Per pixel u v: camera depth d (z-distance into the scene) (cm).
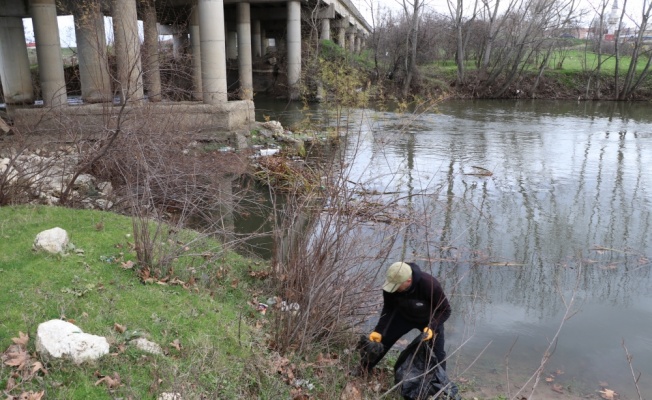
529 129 2283
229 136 1558
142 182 801
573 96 4062
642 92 3972
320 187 639
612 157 1639
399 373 459
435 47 4341
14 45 2420
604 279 759
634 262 820
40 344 379
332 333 520
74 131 998
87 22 1362
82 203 852
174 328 464
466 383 505
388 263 741
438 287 451
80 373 367
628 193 1221
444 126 2350
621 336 605
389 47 3856
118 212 822
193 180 820
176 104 1327
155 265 575
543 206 1109
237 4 3166
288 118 2369
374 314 561
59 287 494
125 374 381
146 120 889
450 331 605
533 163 1541
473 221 998
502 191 1223
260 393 414
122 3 1412
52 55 1739
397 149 1727
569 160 1589
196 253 632
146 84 1282
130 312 473
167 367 399
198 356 428
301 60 3198
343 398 440
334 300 516
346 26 4384
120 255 591
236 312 539
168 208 873
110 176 939
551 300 690
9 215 696
